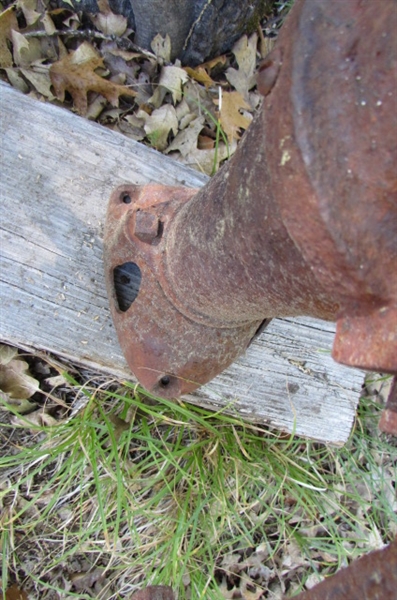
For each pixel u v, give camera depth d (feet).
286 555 9.14
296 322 7.47
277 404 7.51
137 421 8.02
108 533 8.06
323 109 2.36
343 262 2.37
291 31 2.55
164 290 5.45
